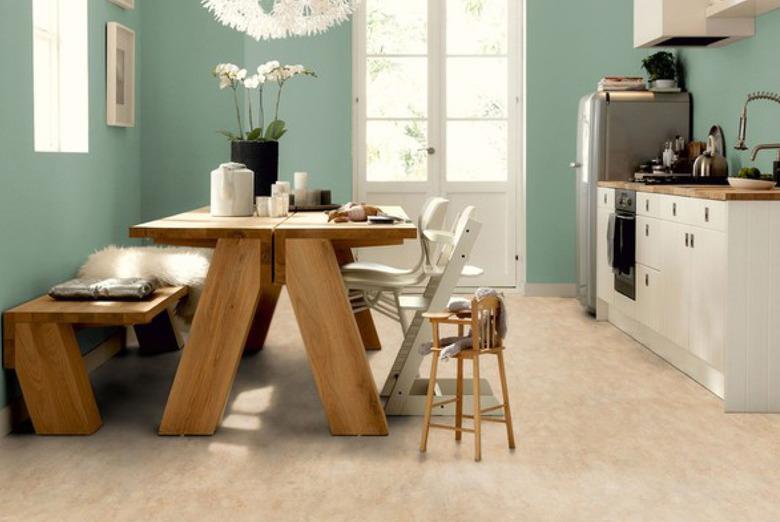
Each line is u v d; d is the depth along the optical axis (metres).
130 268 4.67
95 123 5.42
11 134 3.98
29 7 4.23
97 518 2.85
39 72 5.04
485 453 3.52
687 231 4.61
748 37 5.51
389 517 2.86
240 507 2.95
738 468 3.34
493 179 7.82
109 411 4.12
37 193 4.34
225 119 7.05
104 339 5.23
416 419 4.02
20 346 3.71
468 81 7.78
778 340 4.09
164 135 7.00
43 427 3.74
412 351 4.07
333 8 5.04
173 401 3.74
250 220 4.30
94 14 5.39
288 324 6.41
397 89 7.78
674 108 6.49
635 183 5.68
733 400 4.10
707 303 4.33
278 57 7.45
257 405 4.25
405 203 7.83
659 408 4.17
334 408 3.76
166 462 3.40
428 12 7.74
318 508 2.94
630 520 2.85
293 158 7.55
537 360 5.20
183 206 7.04
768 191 4.22
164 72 6.98
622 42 7.52
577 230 6.97
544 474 3.27
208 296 3.76
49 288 4.50
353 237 3.80
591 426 3.88
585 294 6.76
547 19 7.51
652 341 5.45
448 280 4.05
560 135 7.57
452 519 2.85
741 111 5.61
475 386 3.43
